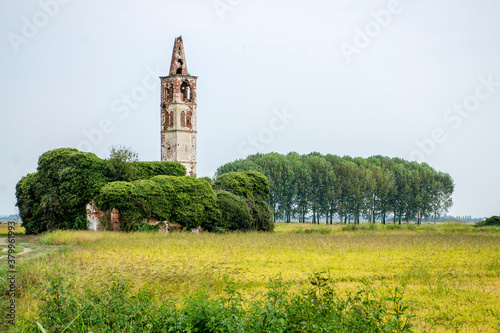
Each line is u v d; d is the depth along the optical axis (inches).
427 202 4731.8
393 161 5378.9
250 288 923.4
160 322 607.5
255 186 2760.8
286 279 1003.3
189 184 2370.8
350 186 4640.8
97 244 1555.1
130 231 2111.2
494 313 757.3
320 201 4694.9
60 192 2290.8
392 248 1529.3
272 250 1455.5
